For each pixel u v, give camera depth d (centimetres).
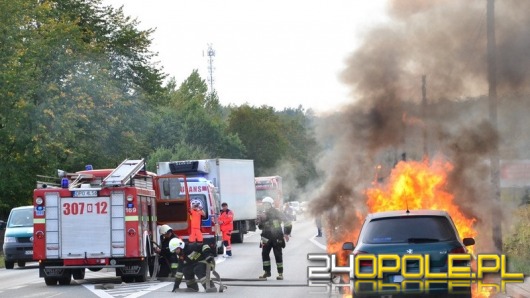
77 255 2502
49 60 5688
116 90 6153
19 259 3459
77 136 5944
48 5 5831
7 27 5244
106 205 2509
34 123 5250
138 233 2502
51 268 2495
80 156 5750
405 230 1650
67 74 5841
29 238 3475
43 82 5706
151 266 2669
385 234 1650
